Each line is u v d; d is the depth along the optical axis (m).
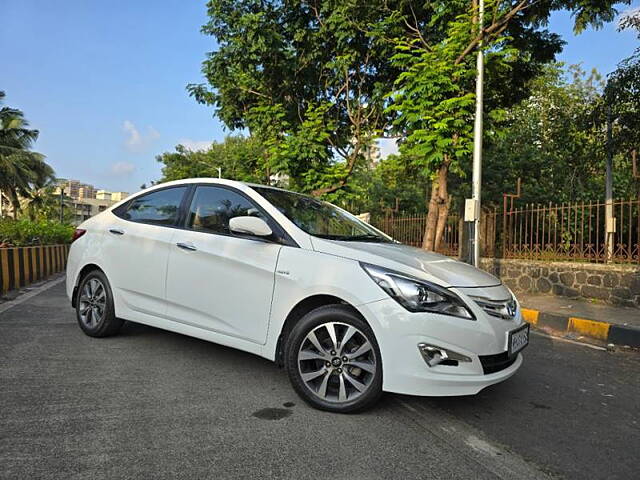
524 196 16.72
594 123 13.10
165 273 4.19
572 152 16.75
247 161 16.03
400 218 13.91
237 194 4.08
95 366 4.06
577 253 8.83
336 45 11.69
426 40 10.66
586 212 9.11
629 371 4.69
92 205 114.19
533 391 3.95
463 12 9.50
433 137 8.46
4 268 8.56
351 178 13.41
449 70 8.56
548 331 6.64
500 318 3.24
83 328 4.99
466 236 11.92
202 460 2.53
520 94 12.14
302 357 3.31
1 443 2.64
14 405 3.17
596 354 5.36
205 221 4.14
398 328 3.02
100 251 4.82
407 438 2.90
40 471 2.36
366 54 11.80
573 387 4.11
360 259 3.28
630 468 2.67
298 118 13.10
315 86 12.84
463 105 8.45
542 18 9.78
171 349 4.63
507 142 18.05
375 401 3.16
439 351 2.99
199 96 14.03
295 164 11.83
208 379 3.82
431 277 3.17
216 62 12.28
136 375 3.86
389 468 2.53
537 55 11.01
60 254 13.74
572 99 17.48
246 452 2.64
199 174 32.69
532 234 9.72
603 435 3.11
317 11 11.59
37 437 2.72
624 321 6.42
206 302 3.89
